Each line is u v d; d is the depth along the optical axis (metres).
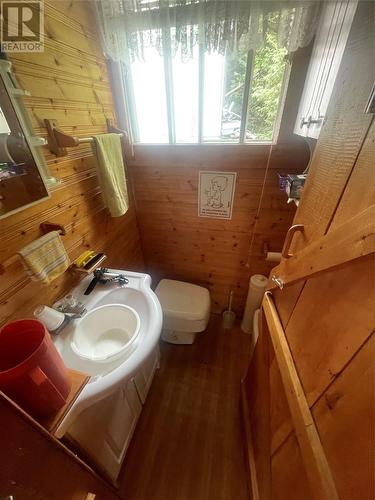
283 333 0.76
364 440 0.34
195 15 0.96
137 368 0.77
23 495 0.38
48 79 0.86
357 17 0.52
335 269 0.49
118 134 1.22
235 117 1.22
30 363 0.46
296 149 1.19
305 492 0.51
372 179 0.40
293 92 1.06
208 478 1.12
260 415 0.98
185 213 1.60
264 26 0.92
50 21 0.83
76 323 0.92
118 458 1.06
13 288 0.80
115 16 1.03
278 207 1.40
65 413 0.56
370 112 0.41
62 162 0.97
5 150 0.73
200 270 1.87
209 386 1.51
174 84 1.19
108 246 1.38
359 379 0.37
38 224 0.88
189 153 1.35
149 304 1.01
